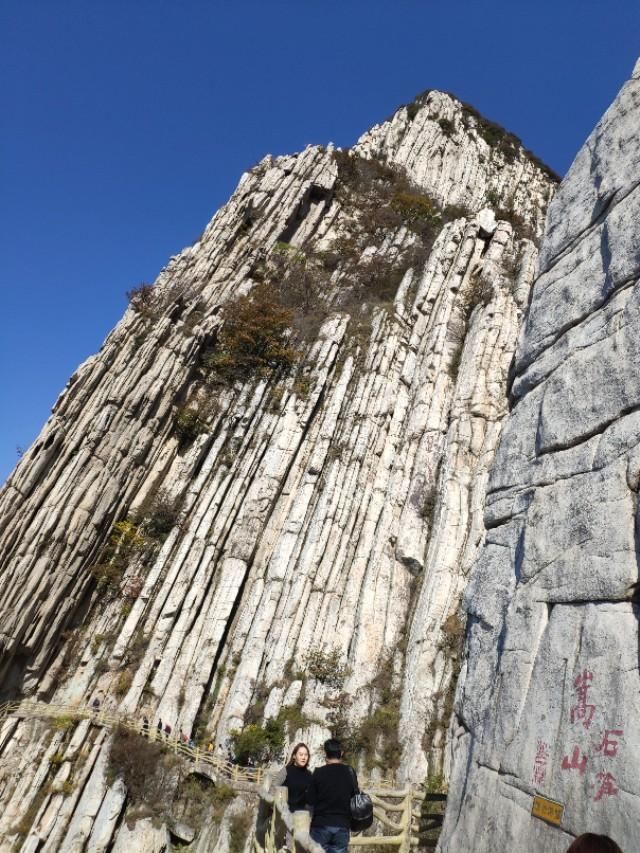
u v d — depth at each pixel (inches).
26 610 1179.9
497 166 3127.5
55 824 959.0
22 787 994.7
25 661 1185.4
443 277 1902.1
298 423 1549.0
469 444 1418.6
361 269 2044.8
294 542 1347.2
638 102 347.6
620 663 230.8
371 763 1030.4
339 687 1138.0
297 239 2176.4
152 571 1301.7
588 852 148.9
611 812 208.1
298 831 249.1
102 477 1353.3
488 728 302.2
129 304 1659.7
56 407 1409.9
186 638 1231.5
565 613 272.8
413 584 1293.1
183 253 1977.1
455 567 1214.9
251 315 1721.2
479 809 285.9
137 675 1162.0
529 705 273.7
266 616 1243.8
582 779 226.8
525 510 334.0
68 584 1253.7
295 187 2277.3
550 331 365.1
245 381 1636.3
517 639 299.3
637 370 276.5
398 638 1213.7
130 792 984.9
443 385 1595.7
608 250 330.6
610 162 354.6
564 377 332.8
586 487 285.7
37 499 1284.4
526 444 354.9
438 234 2162.9
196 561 1320.1
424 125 3088.1
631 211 318.0
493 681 313.4
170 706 1131.3
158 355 1553.9
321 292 1957.4
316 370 1657.2
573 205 387.2
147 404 1470.2
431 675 1084.5
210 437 1520.7
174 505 1402.6
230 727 1098.7
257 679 1167.0
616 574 248.1
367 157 2792.8
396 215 2338.8
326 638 1214.9
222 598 1285.7
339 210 2340.1
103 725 1069.1
